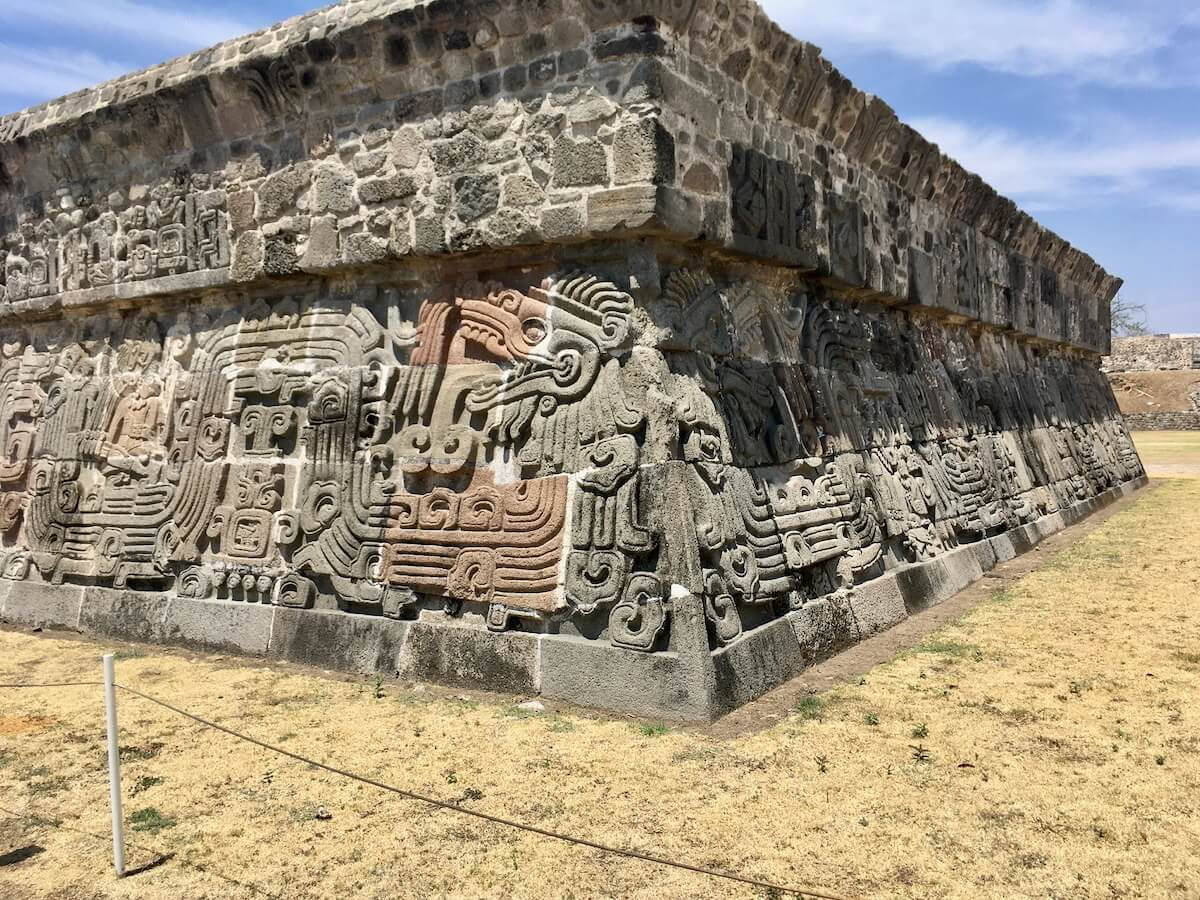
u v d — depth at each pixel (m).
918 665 5.30
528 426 5.06
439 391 5.44
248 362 6.28
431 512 5.31
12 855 3.24
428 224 5.34
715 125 5.25
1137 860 3.01
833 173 6.82
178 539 6.34
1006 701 4.61
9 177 7.43
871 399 7.50
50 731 4.50
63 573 6.92
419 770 3.83
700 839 3.18
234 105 6.05
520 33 5.02
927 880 2.90
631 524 4.61
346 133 5.70
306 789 3.71
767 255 5.72
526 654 4.80
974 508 8.74
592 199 4.78
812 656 5.30
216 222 6.28
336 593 5.64
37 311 7.35
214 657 5.86
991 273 10.37
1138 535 10.19
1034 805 3.42
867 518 6.56
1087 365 16.23
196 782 3.83
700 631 4.40
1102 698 4.63
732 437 5.29
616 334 4.81
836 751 3.95
